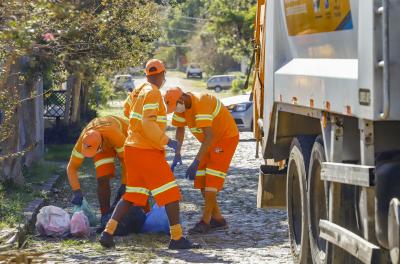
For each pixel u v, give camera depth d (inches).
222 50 2356.1
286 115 370.9
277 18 375.6
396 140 271.4
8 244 417.7
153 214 470.3
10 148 639.1
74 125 1139.3
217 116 471.2
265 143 397.4
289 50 361.4
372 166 262.4
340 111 283.1
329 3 305.3
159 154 422.0
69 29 325.4
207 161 480.4
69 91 1130.7
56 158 928.3
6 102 476.1
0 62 485.7
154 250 424.8
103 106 1856.5
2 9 300.2
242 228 500.4
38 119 869.2
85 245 437.7
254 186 705.0
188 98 461.4
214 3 2070.6
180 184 727.1
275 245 444.5
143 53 903.1
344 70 283.4
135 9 800.9
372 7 255.4
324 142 305.0
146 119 416.2
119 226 461.7
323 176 299.3
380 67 252.8
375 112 254.1
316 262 330.3
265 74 398.0
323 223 301.7
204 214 481.7
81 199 484.7
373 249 253.9
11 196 597.3
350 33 282.7
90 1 662.5
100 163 480.1
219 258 403.5
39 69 591.5
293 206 374.9
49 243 447.2
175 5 1122.7
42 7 294.7
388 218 252.1
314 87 313.7
